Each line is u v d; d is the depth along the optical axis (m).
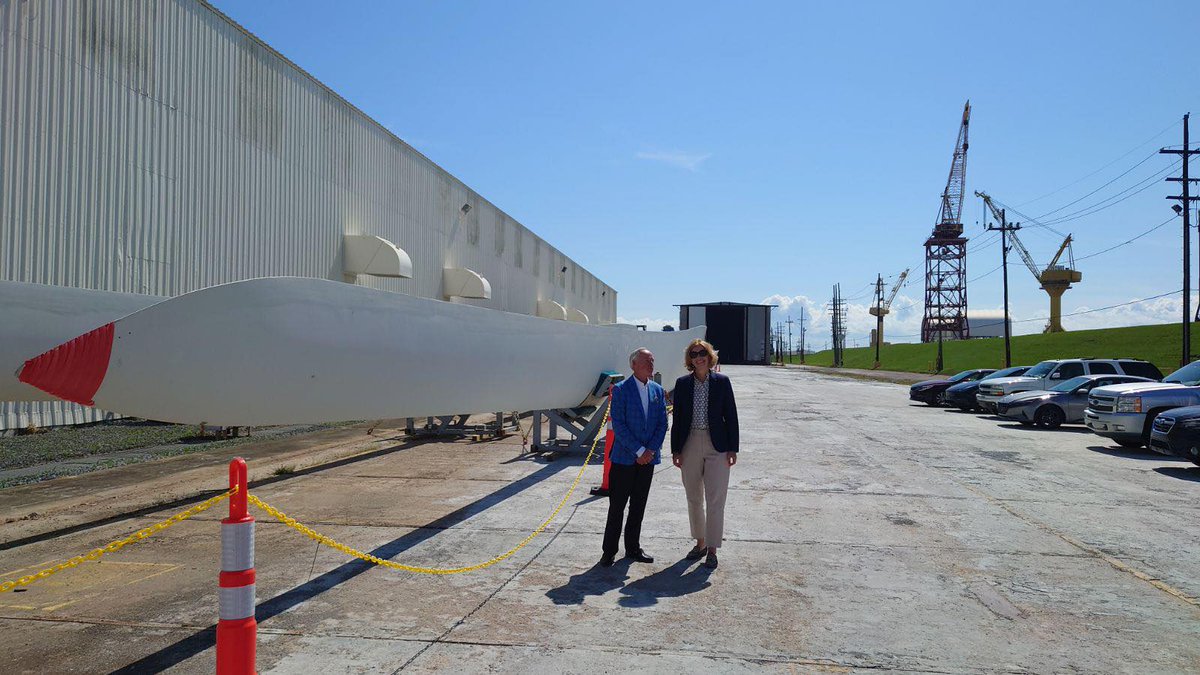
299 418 5.55
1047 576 5.12
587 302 60.56
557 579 4.96
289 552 5.63
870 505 7.48
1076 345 60.97
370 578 4.97
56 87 12.66
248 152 17.11
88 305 7.07
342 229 21.12
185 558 5.46
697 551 5.50
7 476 9.27
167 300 4.72
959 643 3.88
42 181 12.45
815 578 5.02
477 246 32.44
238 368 4.96
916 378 51.06
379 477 9.04
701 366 5.38
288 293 5.28
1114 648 3.83
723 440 5.27
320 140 20.00
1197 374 12.90
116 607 4.38
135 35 14.12
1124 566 5.37
